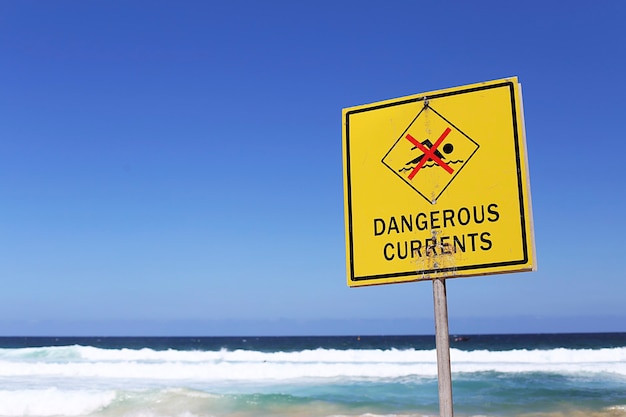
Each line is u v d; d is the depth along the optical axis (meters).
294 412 16.69
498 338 134.62
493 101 3.08
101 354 35.94
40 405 17.48
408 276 3.09
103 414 16.73
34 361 33.09
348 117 3.38
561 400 18.34
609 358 31.94
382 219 3.20
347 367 25.62
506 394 19.44
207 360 34.47
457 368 26.06
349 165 3.33
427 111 3.20
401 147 3.22
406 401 18.34
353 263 3.23
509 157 3.00
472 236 3.00
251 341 136.25
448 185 3.08
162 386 21.53
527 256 2.88
